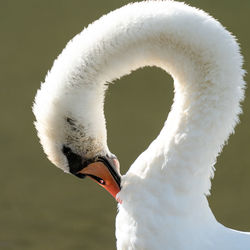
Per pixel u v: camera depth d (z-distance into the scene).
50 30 24.48
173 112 7.78
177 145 7.61
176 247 7.48
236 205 15.41
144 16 7.35
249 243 7.51
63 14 25.67
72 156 7.92
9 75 21.64
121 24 7.40
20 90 20.70
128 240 7.78
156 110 19.67
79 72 7.50
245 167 16.98
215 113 7.51
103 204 15.38
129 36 7.36
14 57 22.83
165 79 21.95
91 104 7.63
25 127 18.94
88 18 25.08
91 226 14.45
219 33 7.34
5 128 18.88
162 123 18.89
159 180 7.61
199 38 7.29
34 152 17.75
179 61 7.43
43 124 7.75
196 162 7.57
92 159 8.01
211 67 7.40
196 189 7.60
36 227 14.51
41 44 23.58
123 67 7.50
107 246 13.71
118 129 18.59
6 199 15.74
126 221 7.79
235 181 16.44
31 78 21.42
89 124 7.75
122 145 17.80
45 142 7.88
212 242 7.54
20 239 14.09
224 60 7.37
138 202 7.68
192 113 7.57
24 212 15.20
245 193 15.91
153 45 7.38
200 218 7.60
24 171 16.91
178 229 7.49
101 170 8.05
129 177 7.84
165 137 7.71
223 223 14.72
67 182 16.47
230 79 7.45
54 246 13.76
